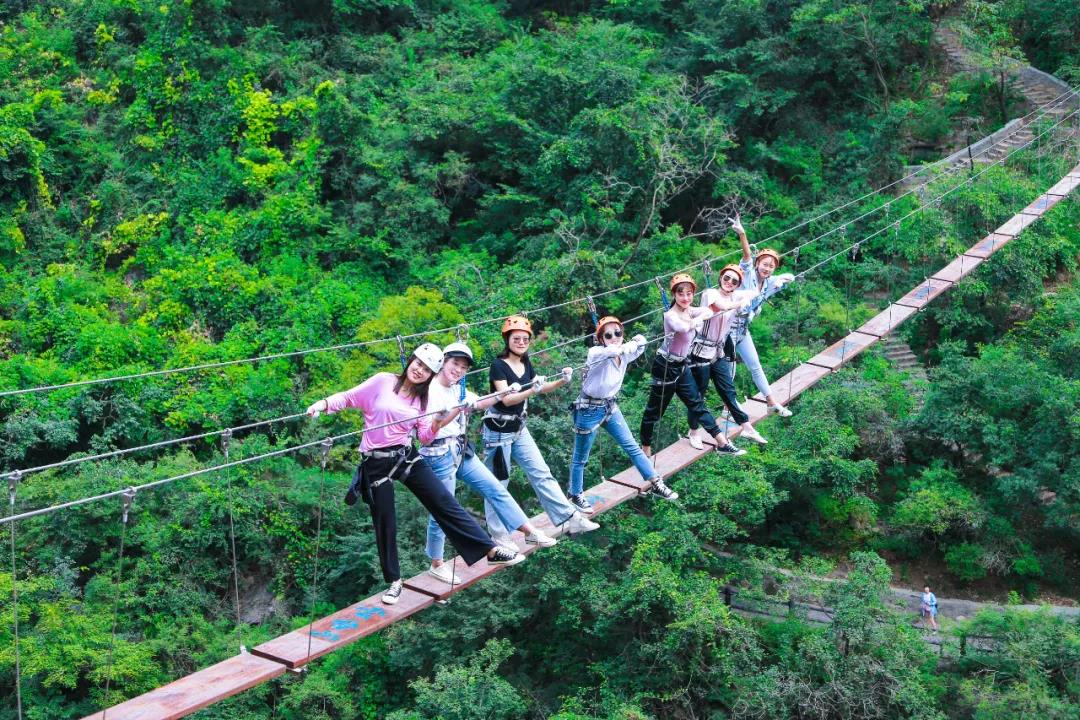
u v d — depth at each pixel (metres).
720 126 27.95
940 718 17.42
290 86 32.88
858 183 30.03
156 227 30.27
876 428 23.64
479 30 36.72
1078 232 28.36
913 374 25.69
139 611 21.02
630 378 24.14
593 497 10.19
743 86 31.14
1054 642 18.03
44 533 20.91
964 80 32.97
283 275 28.42
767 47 31.52
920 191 28.50
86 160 31.75
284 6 35.09
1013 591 20.72
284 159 31.92
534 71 30.00
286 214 29.48
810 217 29.23
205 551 22.42
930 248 26.92
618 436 10.20
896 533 22.95
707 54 31.77
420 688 18.62
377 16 36.75
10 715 18.62
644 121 27.17
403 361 8.08
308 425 24.31
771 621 20.59
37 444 23.97
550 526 9.60
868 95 32.69
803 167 30.58
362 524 22.70
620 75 29.14
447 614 20.39
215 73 32.69
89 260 29.80
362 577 22.20
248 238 29.50
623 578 19.45
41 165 30.77
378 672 21.19
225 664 7.70
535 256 28.22
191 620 20.91
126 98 33.34
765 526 23.23
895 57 33.31
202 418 24.78
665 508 20.05
